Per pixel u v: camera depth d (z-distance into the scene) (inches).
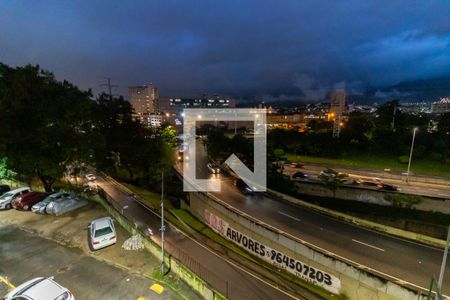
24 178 1408.7
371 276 738.8
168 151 1913.1
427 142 2313.0
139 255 820.0
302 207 1362.0
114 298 644.7
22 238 917.8
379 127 2704.2
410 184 1791.3
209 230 1305.4
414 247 948.0
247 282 796.0
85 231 962.7
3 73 1098.7
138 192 1653.5
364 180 1877.5
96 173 1947.6
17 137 1026.1
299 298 746.2
